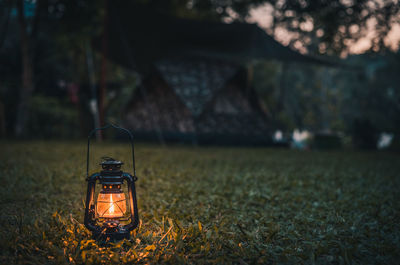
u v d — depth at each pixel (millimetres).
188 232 2791
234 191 4965
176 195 4445
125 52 17141
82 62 21781
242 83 17828
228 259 2334
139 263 2246
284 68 20844
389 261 2393
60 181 5199
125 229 2555
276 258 2406
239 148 15508
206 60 17828
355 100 30688
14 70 20469
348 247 2592
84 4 17375
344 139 23984
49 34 20078
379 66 32594
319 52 16656
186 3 20719
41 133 21438
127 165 6973
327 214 3730
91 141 16500
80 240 2459
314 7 16281
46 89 22734
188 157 9742
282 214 3676
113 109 25500
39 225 2934
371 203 4266
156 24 13781
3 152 8922
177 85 16312
